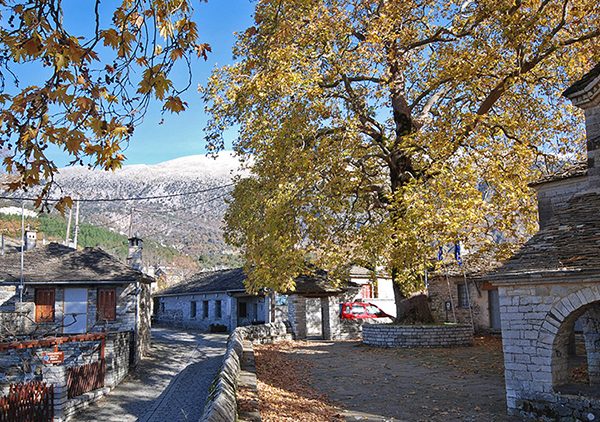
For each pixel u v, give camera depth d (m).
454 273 27.14
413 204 16.16
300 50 18.33
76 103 4.93
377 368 15.96
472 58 17.91
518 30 16.56
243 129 20.23
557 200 14.52
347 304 31.25
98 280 26.20
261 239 19.34
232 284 40.00
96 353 20.97
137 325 26.61
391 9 18.08
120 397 20.09
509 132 19.80
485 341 22.86
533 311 9.74
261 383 13.25
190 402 17.17
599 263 8.91
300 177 18.03
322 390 12.64
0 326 25.59
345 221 20.55
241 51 20.02
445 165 17.06
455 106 19.56
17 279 25.86
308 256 20.83
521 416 9.69
